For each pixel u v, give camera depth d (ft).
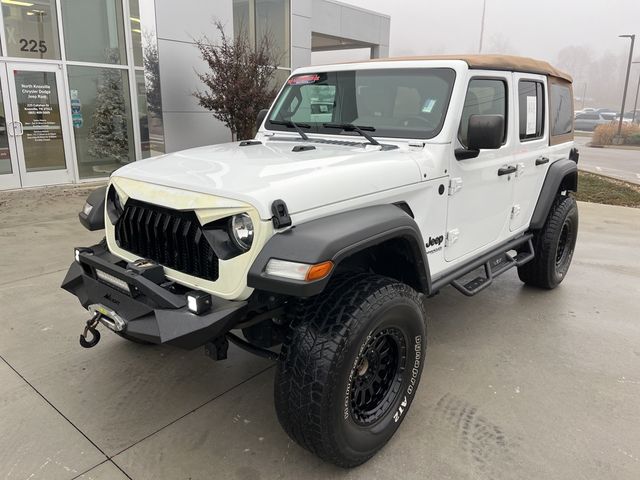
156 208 8.50
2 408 9.80
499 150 12.36
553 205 15.96
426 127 10.58
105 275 8.56
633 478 8.27
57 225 22.72
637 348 12.67
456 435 9.27
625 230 25.22
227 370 11.36
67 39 31.50
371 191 8.72
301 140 11.80
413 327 8.80
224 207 7.50
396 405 8.93
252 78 36.37
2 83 29.22
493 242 12.96
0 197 28.25
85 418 9.57
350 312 7.64
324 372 7.34
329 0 61.00
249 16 43.47
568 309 15.07
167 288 8.04
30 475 8.12
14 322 13.33
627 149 88.43
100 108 33.60
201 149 10.96
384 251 9.36
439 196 10.39
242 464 8.46
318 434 7.54
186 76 37.06
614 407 10.19
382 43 70.59
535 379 11.18
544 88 14.75
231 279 7.52
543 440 9.16
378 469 8.42
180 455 8.64
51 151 31.73
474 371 11.46
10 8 29.04
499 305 15.30
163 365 11.49
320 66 12.88
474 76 11.14
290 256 7.02
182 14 35.94
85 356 11.76
